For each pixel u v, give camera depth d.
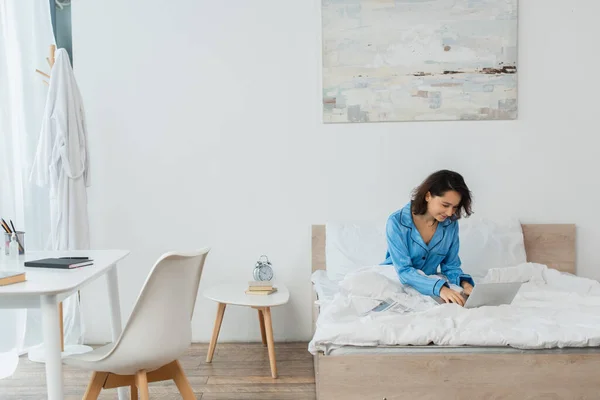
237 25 3.64
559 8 3.60
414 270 2.66
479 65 3.60
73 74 3.47
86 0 3.62
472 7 3.58
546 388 2.12
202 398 2.70
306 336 3.70
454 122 3.63
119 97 3.65
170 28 3.64
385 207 3.67
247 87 3.66
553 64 3.62
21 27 3.54
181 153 3.68
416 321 2.28
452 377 2.12
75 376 3.05
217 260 3.70
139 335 1.89
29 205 3.56
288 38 3.64
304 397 2.70
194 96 3.66
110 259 2.38
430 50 3.60
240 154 3.67
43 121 3.40
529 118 3.63
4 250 2.41
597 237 3.65
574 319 2.36
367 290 2.49
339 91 3.62
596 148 3.63
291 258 3.69
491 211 3.66
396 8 3.59
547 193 3.65
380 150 3.65
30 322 3.55
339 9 3.59
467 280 2.87
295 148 3.67
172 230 3.69
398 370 2.12
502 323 2.29
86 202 3.48
